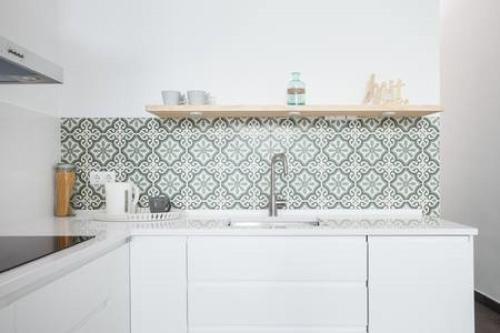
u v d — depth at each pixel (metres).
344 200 2.45
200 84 2.47
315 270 1.89
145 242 1.92
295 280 1.89
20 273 1.07
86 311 1.46
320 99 2.46
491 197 3.47
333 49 2.46
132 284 1.92
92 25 2.49
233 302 1.90
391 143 2.45
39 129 2.27
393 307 1.88
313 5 2.46
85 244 1.51
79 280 1.41
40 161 2.28
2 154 1.96
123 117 2.48
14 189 2.04
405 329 1.88
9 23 2.05
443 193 4.34
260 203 2.47
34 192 2.21
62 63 2.49
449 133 4.19
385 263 1.88
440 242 1.88
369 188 2.45
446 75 4.21
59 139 2.48
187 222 2.14
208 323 1.90
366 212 2.44
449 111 4.18
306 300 1.89
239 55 2.47
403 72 2.44
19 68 1.51
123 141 2.48
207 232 1.90
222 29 2.47
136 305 1.92
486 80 3.51
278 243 1.89
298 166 2.46
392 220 2.20
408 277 1.88
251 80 2.47
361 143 2.45
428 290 1.88
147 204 2.49
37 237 1.66
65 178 2.37
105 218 2.17
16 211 2.05
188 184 2.48
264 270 1.89
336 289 1.88
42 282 1.20
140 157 2.48
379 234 1.88
